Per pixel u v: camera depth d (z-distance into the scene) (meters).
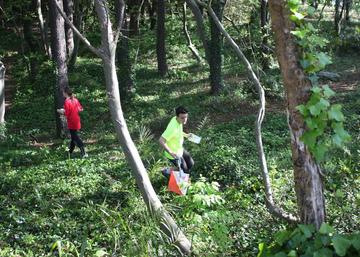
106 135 17.36
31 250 8.08
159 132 17.14
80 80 23.78
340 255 3.27
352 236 3.40
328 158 3.86
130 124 17.73
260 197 9.39
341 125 3.64
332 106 3.63
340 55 26.34
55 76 16.91
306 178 4.00
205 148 12.41
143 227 5.75
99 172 12.10
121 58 20.17
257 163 11.53
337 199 8.09
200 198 6.95
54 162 13.46
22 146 16.56
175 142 9.09
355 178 9.52
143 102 20.39
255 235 7.55
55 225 8.89
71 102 13.80
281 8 3.80
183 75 24.61
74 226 8.79
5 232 8.73
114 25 18.23
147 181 7.64
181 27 31.05
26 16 24.03
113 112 7.98
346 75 23.17
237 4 21.11
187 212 6.91
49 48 25.72
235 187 10.37
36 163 14.00
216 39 20.39
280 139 13.84
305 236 3.53
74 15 27.47
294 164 4.04
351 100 18.69
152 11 32.34
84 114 19.62
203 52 28.12
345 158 10.42
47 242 8.36
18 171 12.57
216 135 14.70
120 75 20.19
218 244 6.45
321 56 3.81
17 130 19.09
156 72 25.34
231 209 8.96
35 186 11.08
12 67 27.14
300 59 3.83
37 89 23.08
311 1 4.84
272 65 22.41
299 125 3.91
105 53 8.03
